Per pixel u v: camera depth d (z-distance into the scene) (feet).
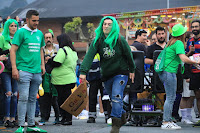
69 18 181.27
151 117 36.81
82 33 176.76
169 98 33.73
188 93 41.29
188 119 41.93
